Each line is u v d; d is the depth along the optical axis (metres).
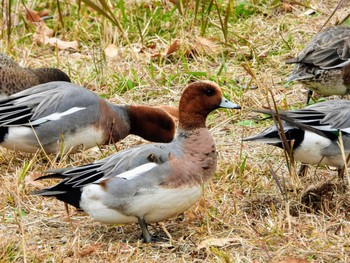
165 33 15.84
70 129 11.39
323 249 8.97
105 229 9.68
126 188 8.84
